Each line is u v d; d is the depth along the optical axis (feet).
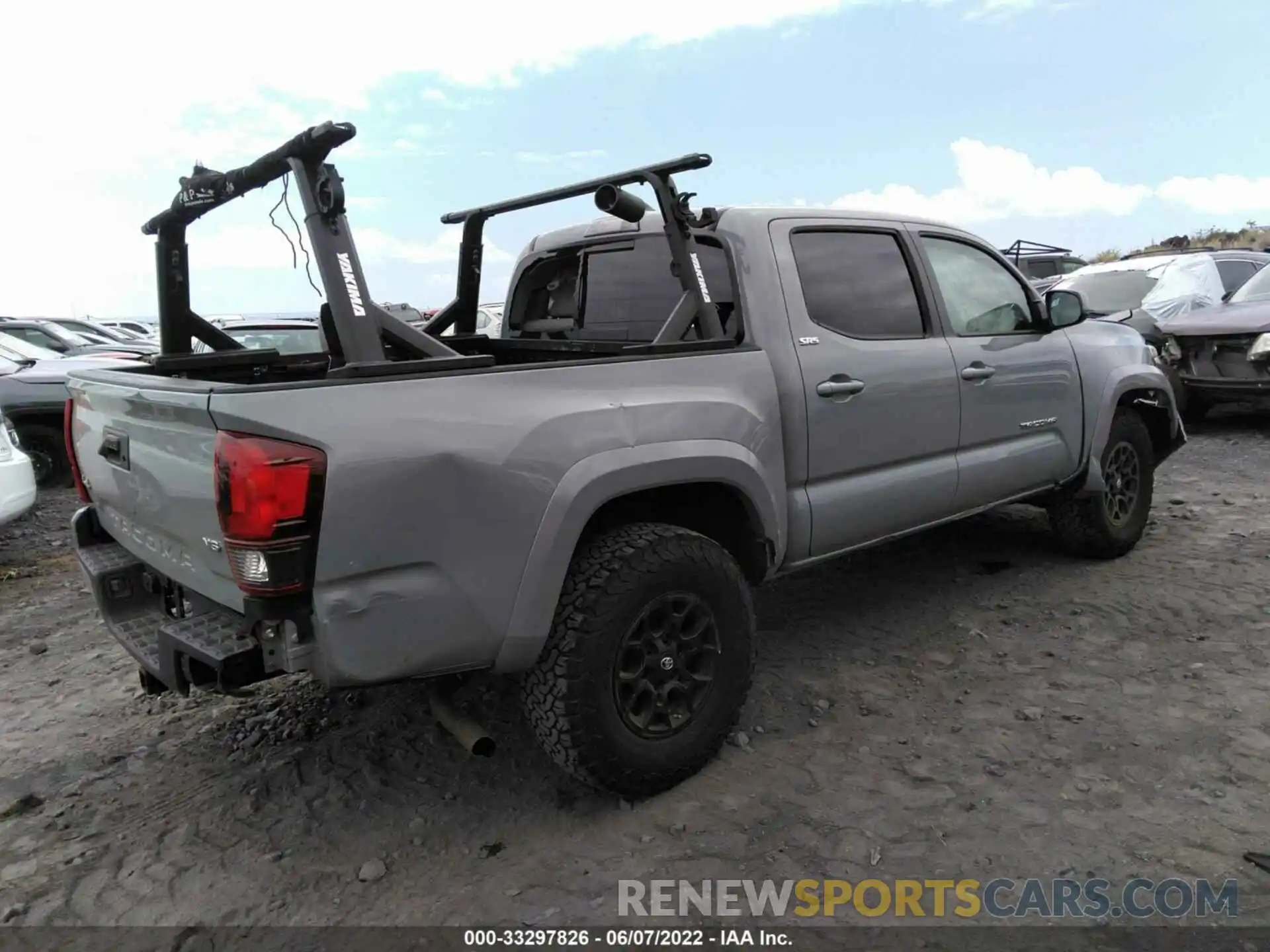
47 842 9.52
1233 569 15.71
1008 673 12.41
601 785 9.32
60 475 28.89
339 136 8.11
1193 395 28.27
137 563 10.37
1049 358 14.96
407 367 8.26
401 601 8.02
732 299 11.40
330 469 7.55
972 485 13.78
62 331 42.86
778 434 10.99
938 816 9.23
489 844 9.17
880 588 16.05
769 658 13.29
